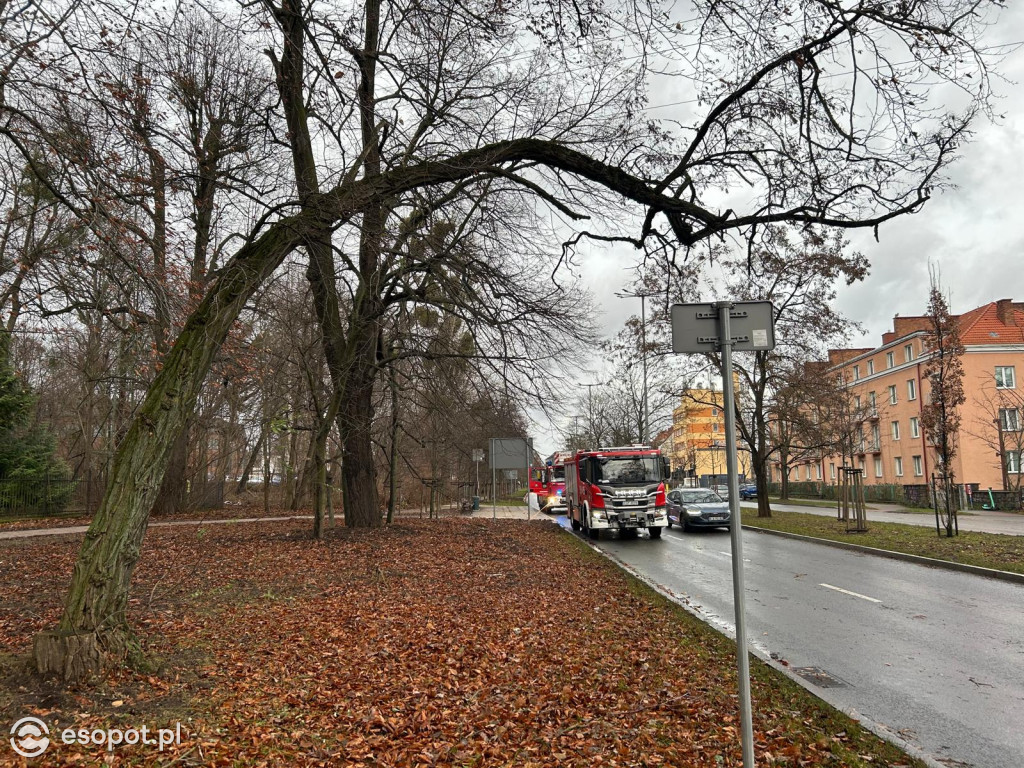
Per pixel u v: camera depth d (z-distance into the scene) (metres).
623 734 5.05
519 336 12.05
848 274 22.53
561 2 7.68
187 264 10.75
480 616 8.94
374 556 13.76
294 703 5.46
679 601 10.53
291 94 10.91
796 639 8.30
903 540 18.05
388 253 11.41
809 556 16.70
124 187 8.51
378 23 11.24
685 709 5.54
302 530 17.69
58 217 10.61
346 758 4.53
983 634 8.45
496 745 4.82
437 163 9.33
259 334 19.44
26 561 13.36
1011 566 13.02
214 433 35.72
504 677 6.38
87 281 9.62
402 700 5.64
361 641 7.46
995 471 40.81
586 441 50.16
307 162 13.07
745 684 3.95
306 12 7.63
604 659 7.03
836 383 26.78
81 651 5.39
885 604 10.44
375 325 15.27
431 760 4.55
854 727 5.17
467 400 14.99
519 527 23.30
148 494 6.05
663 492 21.89
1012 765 4.68
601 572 13.23
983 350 41.38
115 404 23.97
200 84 10.46
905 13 7.42
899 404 49.66
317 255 11.60
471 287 11.46
